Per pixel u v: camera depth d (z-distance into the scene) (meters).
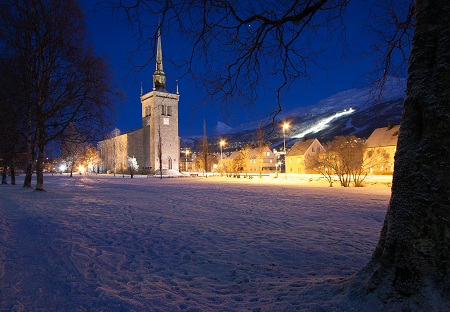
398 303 3.14
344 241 8.48
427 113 3.25
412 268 3.17
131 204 16.33
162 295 4.61
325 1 4.17
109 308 4.12
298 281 5.10
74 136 21.09
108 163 100.31
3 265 5.76
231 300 4.41
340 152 31.12
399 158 3.49
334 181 37.75
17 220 10.46
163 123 85.81
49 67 19.95
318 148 71.44
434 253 3.08
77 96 19.50
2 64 18.23
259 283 5.18
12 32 18.84
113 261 6.43
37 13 19.42
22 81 19.61
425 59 3.38
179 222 11.21
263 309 3.92
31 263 5.96
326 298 3.87
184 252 7.31
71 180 48.06
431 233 3.12
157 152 85.00
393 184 3.58
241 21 4.60
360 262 6.54
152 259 6.72
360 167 31.25
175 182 41.56
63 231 9.02
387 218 3.80
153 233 9.32
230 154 96.81
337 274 5.62
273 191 25.41
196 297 4.55
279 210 14.48
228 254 7.16
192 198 19.92
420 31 3.45
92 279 5.25
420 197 3.21
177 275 5.71
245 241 8.45
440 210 3.08
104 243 7.94
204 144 77.25
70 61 19.48
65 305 4.20
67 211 13.08
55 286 4.88
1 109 18.33
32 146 23.92
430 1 3.40
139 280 5.38
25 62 19.23
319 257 6.93
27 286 4.85
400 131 3.58
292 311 3.67
